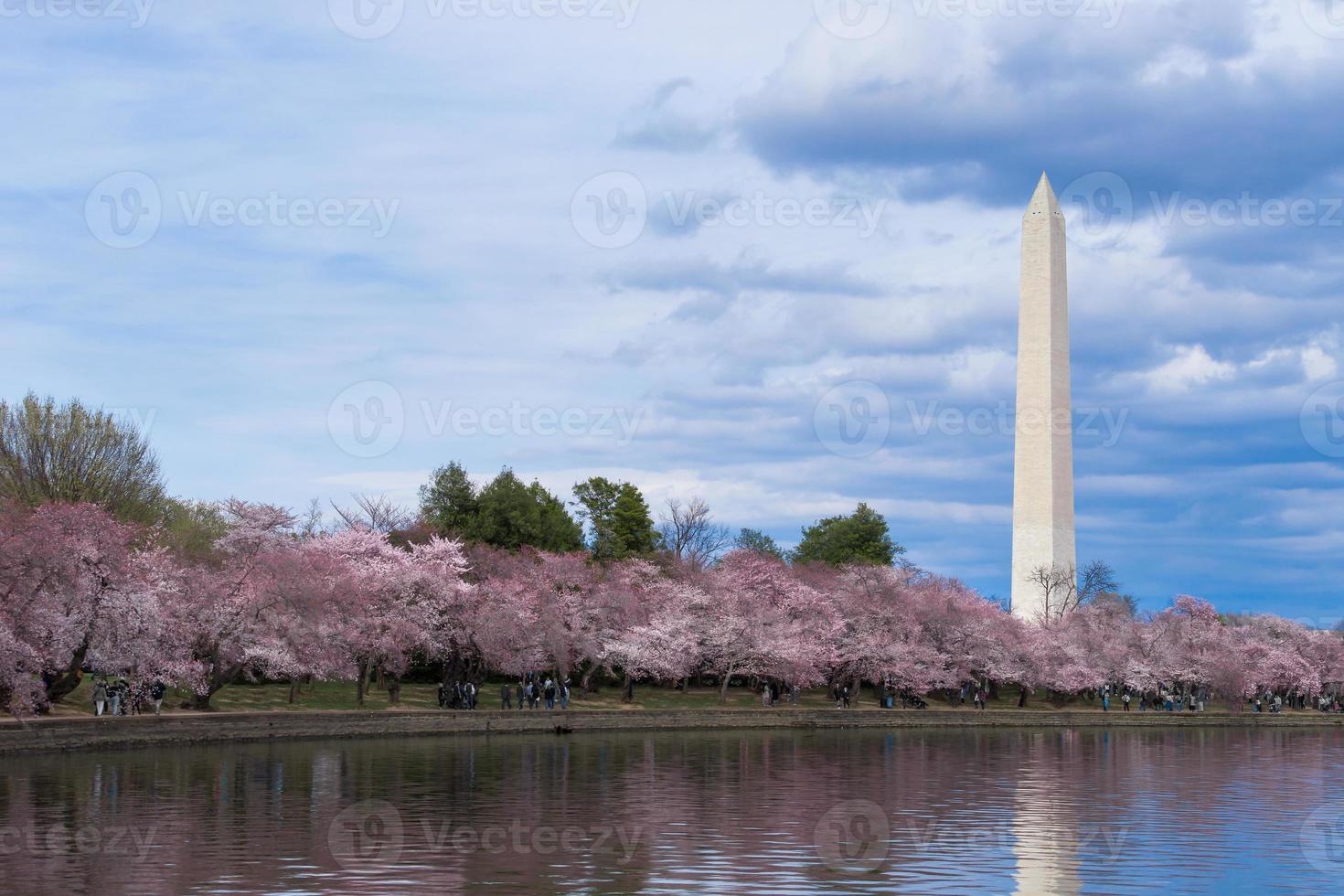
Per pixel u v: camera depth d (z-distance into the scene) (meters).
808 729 79.75
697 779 46.25
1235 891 27.31
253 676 72.88
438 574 77.88
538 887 26.45
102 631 57.34
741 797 41.09
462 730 66.31
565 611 84.81
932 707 99.56
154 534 71.94
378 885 26.30
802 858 30.20
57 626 55.66
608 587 88.75
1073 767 54.50
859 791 43.59
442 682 83.38
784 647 88.19
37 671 54.28
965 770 52.19
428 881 26.75
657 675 86.31
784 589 98.06
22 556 54.09
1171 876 28.84
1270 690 117.00
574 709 80.31
